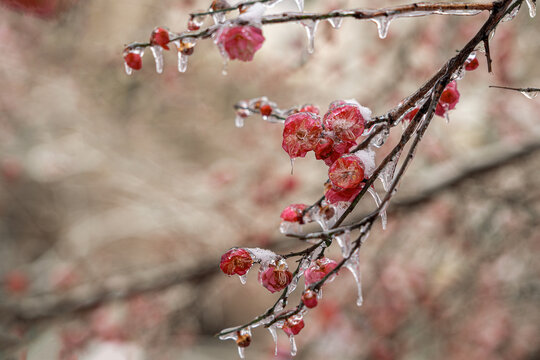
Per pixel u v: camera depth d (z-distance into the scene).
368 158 1.46
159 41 1.53
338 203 1.49
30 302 5.10
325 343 5.33
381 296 5.34
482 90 5.24
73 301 5.05
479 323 5.52
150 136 6.57
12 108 6.60
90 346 5.09
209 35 1.45
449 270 5.50
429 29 4.82
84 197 8.54
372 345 5.25
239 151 6.66
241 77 5.43
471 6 1.44
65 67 5.86
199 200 5.84
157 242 7.03
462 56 1.43
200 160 7.18
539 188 4.78
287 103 5.38
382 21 1.42
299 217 1.54
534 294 5.06
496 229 5.05
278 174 5.88
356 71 5.34
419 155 5.21
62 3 2.59
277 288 1.46
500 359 5.45
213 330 7.79
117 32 5.39
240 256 1.45
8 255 8.76
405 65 4.86
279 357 5.21
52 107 6.57
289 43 4.90
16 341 4.70
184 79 5.53
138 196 6.61
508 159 4.61
